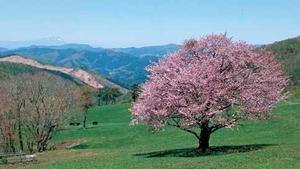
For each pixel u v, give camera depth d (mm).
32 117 99125
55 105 100562
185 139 83500
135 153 66250
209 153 54375
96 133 111688
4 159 67938
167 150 65312
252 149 55000
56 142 107688
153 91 54531
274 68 56438
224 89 52062
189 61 57219
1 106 99312
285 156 45781
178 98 52656
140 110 55406
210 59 54375
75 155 72875
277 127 82500
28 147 100750
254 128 84688
